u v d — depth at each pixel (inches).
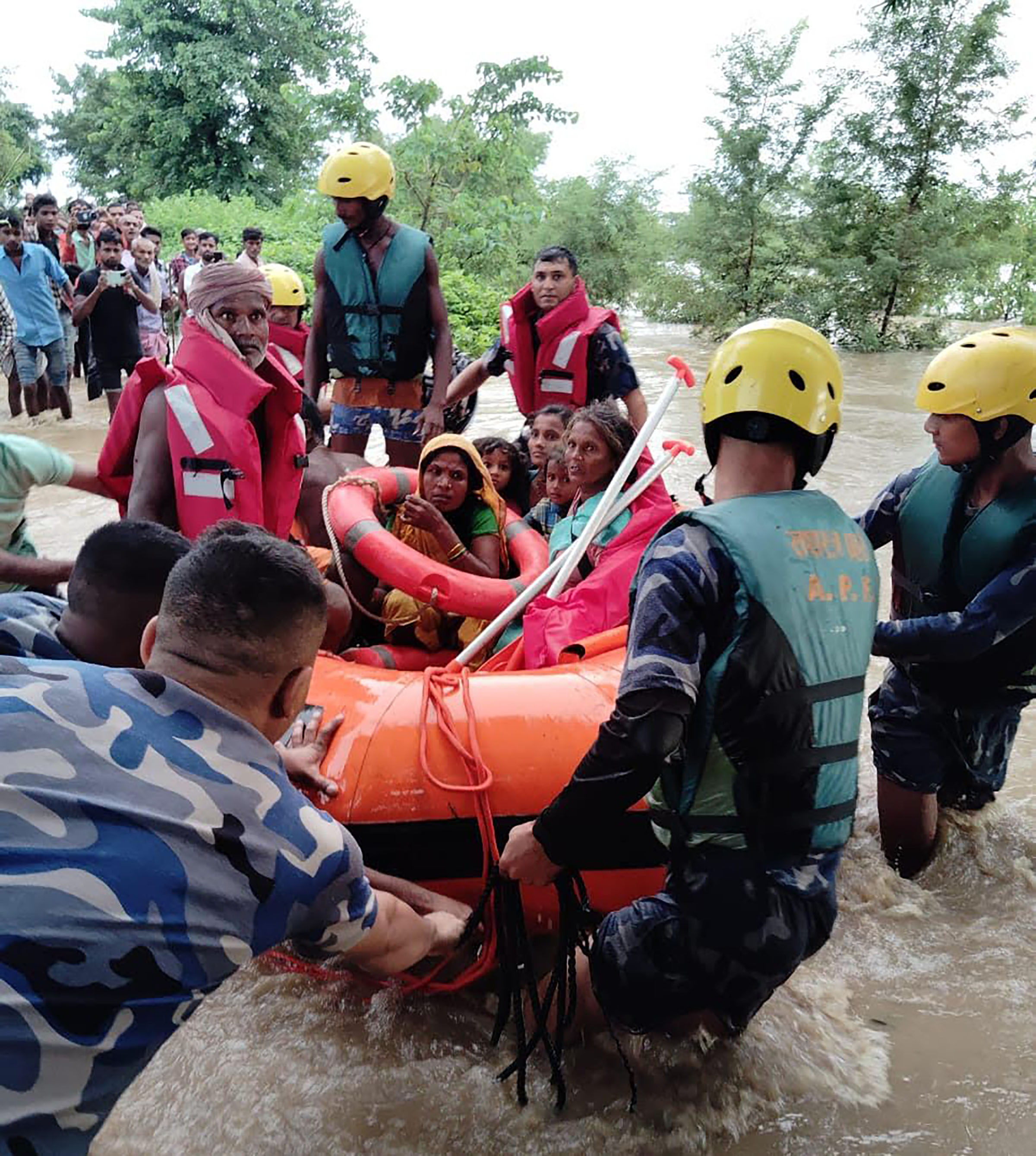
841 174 824.9
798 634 73.1
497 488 163.8
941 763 117.8
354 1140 82.4
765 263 823.1
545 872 77.2
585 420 136.3
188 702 61.4
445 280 530.9
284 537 135.0
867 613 78.1
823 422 76.0
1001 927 112.3
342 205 197.5
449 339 208.4
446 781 95.7
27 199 483.2
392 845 95.8
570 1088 88.0
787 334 76.1
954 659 108.7
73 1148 55.2
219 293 121.9
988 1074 90.7
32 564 112.5
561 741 97.4
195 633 62.6
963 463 107.6
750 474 77.9
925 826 120.0
